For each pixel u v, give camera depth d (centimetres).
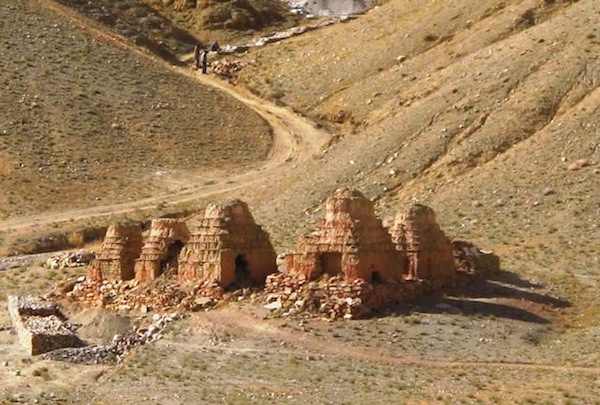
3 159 14212
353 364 7031
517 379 6762
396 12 17588
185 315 7831
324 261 7894
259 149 15062
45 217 13012
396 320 7631
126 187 13950
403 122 12900
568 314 8075
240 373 6925
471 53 15000
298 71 17000
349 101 15550
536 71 12988
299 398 6475
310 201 11900
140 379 6950
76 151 14550
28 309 8550
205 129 15450
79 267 10400
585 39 13200
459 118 12619
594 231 10188
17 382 7125
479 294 8256
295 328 7531
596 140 11612
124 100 15812
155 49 18350
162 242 8488
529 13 15575
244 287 8031
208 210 8206
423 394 6494
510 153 11856
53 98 15538
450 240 8794
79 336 8031
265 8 19800
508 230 10462
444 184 11700
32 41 16662
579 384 6650
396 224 8338
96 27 18100
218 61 18038
